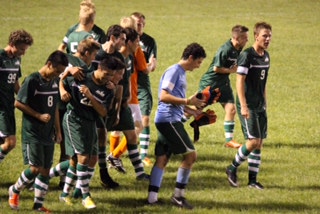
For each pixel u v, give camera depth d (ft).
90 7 91.25
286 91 149.89
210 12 258.37
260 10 263.70
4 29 217.56
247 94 84.58
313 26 235.61
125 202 79.00
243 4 276.00
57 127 75.51
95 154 76.69
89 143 75.41
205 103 76.59
